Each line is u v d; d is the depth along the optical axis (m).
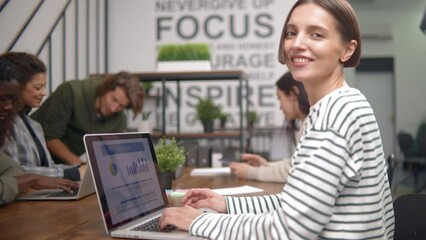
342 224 0.85
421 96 4.70
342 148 0.81
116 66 4.80
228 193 1.65
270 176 1.98
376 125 0.91
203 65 3.25
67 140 2.78
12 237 1.01
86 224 1.13
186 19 4.77
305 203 0.80
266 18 4.68
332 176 0.80
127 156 1.18
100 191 1.01
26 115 2.10
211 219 0.94
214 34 4.75
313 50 0.91
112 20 4.80
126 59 4.80
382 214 0.92
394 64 4.74
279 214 0.84
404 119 4.73
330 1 0.92
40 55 3.26
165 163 1.72
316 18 0.91
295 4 0.96
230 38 4.73
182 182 1.97
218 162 2.76
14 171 1.55
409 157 4.66
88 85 2.79
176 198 1.53
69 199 1.47
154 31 4.79
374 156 0.88
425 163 4.59
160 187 1.32
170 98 4.70
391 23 4.73
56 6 3.38
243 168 2.10
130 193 1.13
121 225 1.05
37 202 1.44
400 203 1.33
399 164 4.67
